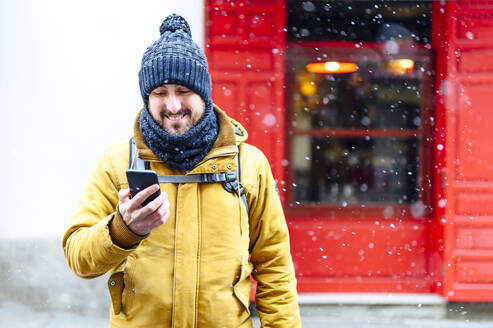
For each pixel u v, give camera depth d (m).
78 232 1.47
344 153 5.41
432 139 5.23
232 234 1.55
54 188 4.75
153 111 1.53
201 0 4.71
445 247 4.87
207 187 1.55
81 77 4.72
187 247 1.50
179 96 1.52
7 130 4.69
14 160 4.70
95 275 1.45
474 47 4.81
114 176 1.57
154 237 1.51
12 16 4.66
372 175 5.36
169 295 1.49
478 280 4.85
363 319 4.83
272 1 4.79
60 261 4.76
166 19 1.66
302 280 5.13
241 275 1.56
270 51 4.80
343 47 5.23
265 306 1.70
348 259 5.20
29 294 4.74
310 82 5.30
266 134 4.82
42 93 4.70
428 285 5.12
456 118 4.84
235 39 4.77
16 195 4.72
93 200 1.55
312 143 5.36
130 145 1.61
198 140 1.52
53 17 4.68
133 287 1.50
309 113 5.34
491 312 4.91
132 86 4.74
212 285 1.51
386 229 5.20
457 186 4.85
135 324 1.50
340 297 4.94
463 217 4.86
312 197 5.36
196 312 1.50
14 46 4.68
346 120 5.36
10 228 4.73
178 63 1.49
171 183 1.54
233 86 4.80
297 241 5.19
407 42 5.20
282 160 4.82
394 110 5.31
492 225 4.84
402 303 4.88
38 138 4.71
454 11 4.79
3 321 4.48
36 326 4.43
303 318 4.81
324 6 5.07
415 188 5.34
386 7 5.08
